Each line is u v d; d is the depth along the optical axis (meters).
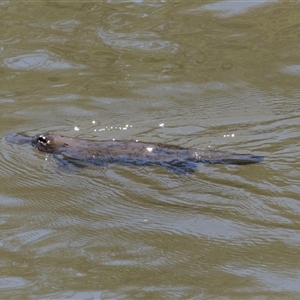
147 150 14.52
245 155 14.39
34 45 19.80
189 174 14.00
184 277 11.55
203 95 17.23
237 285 11.29
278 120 15.85
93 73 18.45
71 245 12.50
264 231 12.53
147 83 17.88
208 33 19.95
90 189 13.97
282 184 13.62
